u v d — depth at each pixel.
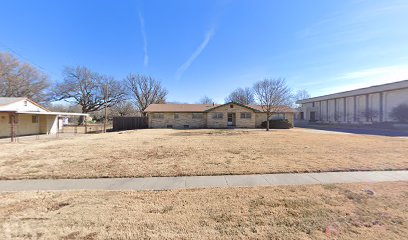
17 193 4.43
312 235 2.81
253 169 6.24
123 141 13.05
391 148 9.93
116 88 44.28
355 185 4.87
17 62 32.34
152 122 28.97
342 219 3.25
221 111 29.06
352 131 23.75
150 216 3.37
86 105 43.59
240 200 4.03
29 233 2.84
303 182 5.14
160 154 8.53
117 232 2.88
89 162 7.16
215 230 2.95
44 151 9.32
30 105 20.09
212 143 11.93
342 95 42.44
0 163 7.03
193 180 5.36
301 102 57.38
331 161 7.20
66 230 2.92
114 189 4.74
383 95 34.56
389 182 5.09
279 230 2.95
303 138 14.77
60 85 40.47
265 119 29.66
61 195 4.32
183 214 3.44
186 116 29.23
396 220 3.20
